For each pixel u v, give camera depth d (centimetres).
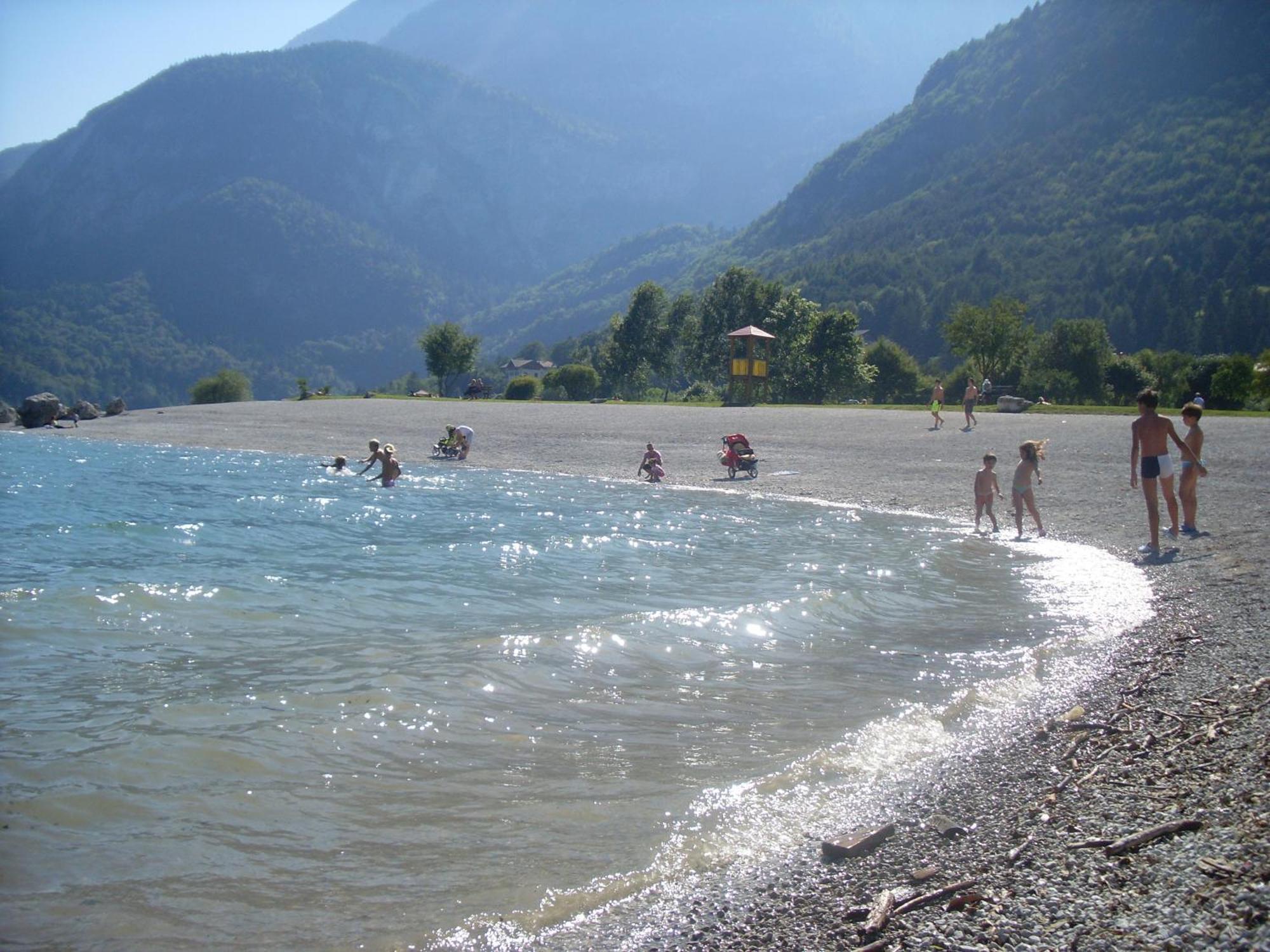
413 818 493
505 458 3428
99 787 515
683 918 392
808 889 411
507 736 615
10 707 641
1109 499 1939
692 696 709
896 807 499
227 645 831
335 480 2711
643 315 10531
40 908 397
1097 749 556
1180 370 9538
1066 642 859
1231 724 559
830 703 692
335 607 1005
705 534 1625
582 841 469
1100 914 353
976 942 346
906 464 2786
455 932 386
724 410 5250
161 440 4459
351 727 620
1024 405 4469
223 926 389
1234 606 952
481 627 916
